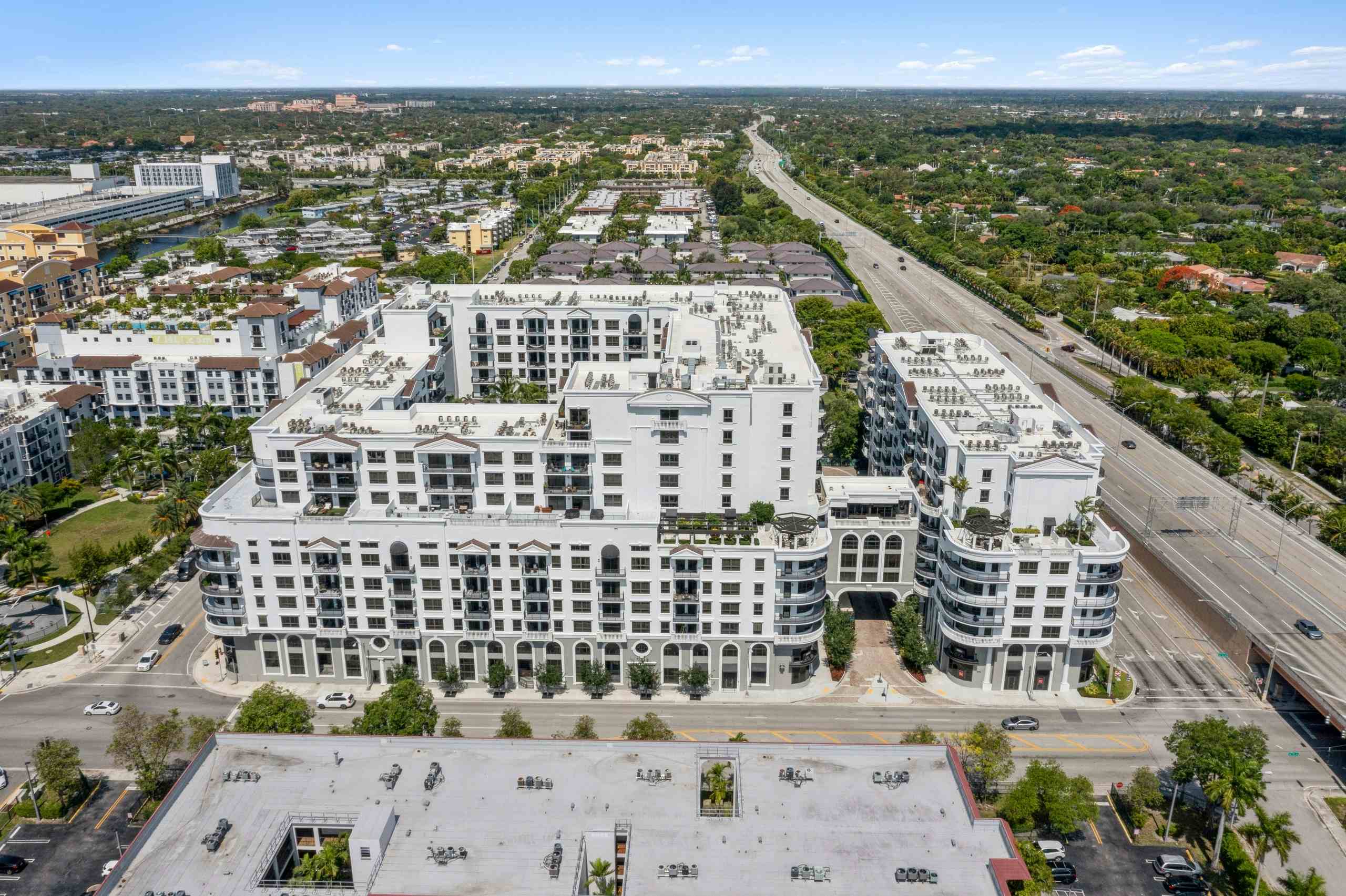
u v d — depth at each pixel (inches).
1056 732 7086.6
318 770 5492.1
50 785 6151.6
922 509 7869.1
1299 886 5285.4
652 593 7308.1
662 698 7470.5
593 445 7751.0
